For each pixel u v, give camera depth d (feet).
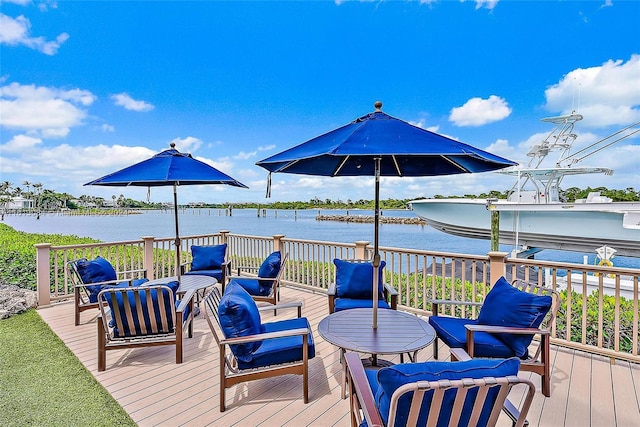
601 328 11.09
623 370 10.30
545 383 8.90
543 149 37.19
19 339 12.66
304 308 16.81
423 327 9.36
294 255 21.08
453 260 14.33
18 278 20.48
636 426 7.66
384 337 8.64
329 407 8.45
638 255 31.60
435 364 4.57
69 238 39.91
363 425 5.77
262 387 9.38
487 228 39.45
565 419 7.91
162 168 12.94
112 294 10.08
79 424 7.68
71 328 13.80
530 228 36.11
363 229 89.45
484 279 13.64
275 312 16.11
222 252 19.35
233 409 8.34
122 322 10.32
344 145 6.72
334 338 8.59
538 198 37.60
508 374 4.51
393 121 8.10
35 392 9.03
